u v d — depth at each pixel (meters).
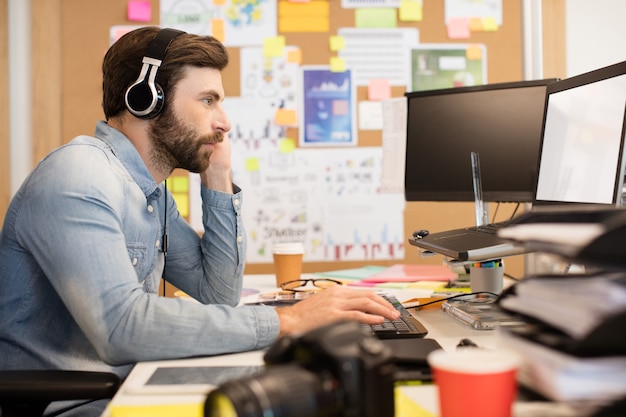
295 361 0.55
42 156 2.68
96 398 0.89
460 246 1.30
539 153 1.49
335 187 2.79
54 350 1.17
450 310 1.25
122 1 2.71
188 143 1.28
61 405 1.11
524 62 2.80
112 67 1.27
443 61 2.79
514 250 1.24
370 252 2.79
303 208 2.78
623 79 1.11
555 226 0.59
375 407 0.51
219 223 1.51
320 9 2.77
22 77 2.67
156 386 0.80
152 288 1.35
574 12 2.78
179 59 1.24
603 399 0.54
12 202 1.16
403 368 0.81
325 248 2.78
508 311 0.67
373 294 1.12
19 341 1.15
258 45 2.76
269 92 2.77
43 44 2.68
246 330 1.00
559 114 1.39
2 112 2.66
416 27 2.79
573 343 0.54
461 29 2.79
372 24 2.78
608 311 0.53
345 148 2.78
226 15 2.76
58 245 1.04
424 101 1.94
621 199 1.08
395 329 1.04
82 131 2.70
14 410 0.90
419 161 1.95
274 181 2.78
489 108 1.80
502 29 2.80
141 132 1.27
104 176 1.10
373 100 2.78
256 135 2.77
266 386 0.48
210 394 0.49
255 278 2.16
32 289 1.15
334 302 1.08
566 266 1.33
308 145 2.78
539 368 0.58
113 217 1.08
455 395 0.53
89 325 1.00
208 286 1.53
